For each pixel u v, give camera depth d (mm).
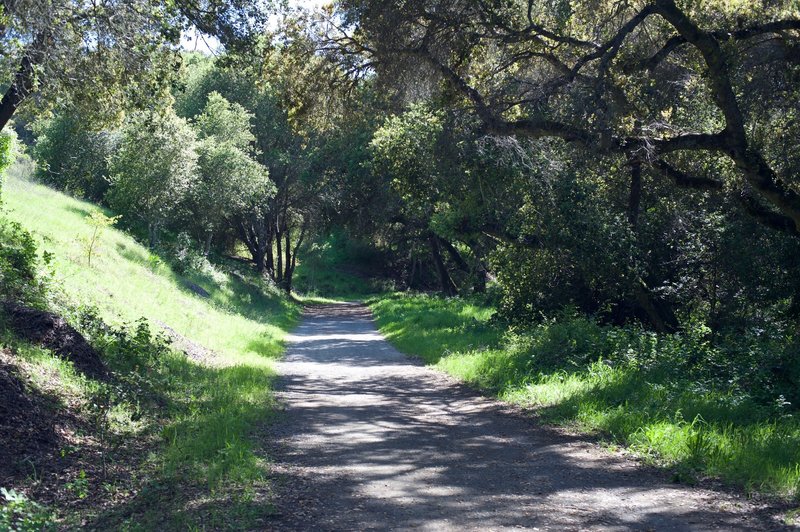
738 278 18016
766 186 12672
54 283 13070
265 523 5270
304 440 8500
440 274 48344
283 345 23375
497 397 12195
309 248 69812
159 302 19891
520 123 14484
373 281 73812
